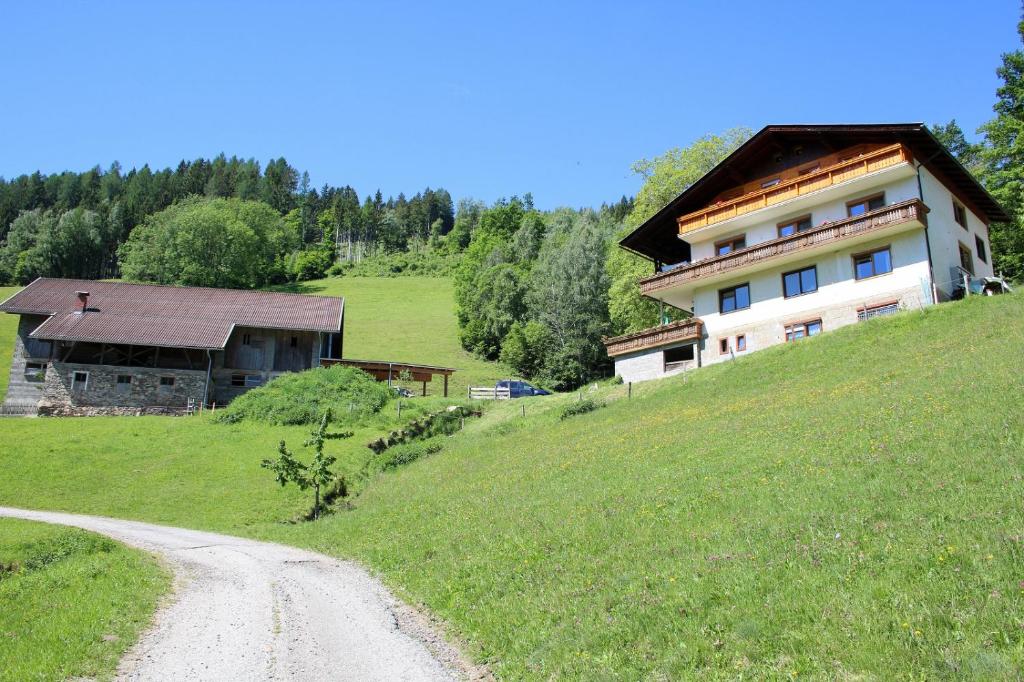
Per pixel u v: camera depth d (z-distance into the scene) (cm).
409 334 10150
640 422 3112
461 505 2411
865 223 3709
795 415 2341
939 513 1180
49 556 2148
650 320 6172
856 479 1489
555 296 8481
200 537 2753
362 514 2856
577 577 1384
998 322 2772
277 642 1293
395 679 1098
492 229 14462
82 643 1278
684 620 1058
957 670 777
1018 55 4794
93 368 5706
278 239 15062
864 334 3344
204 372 5844
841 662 854
